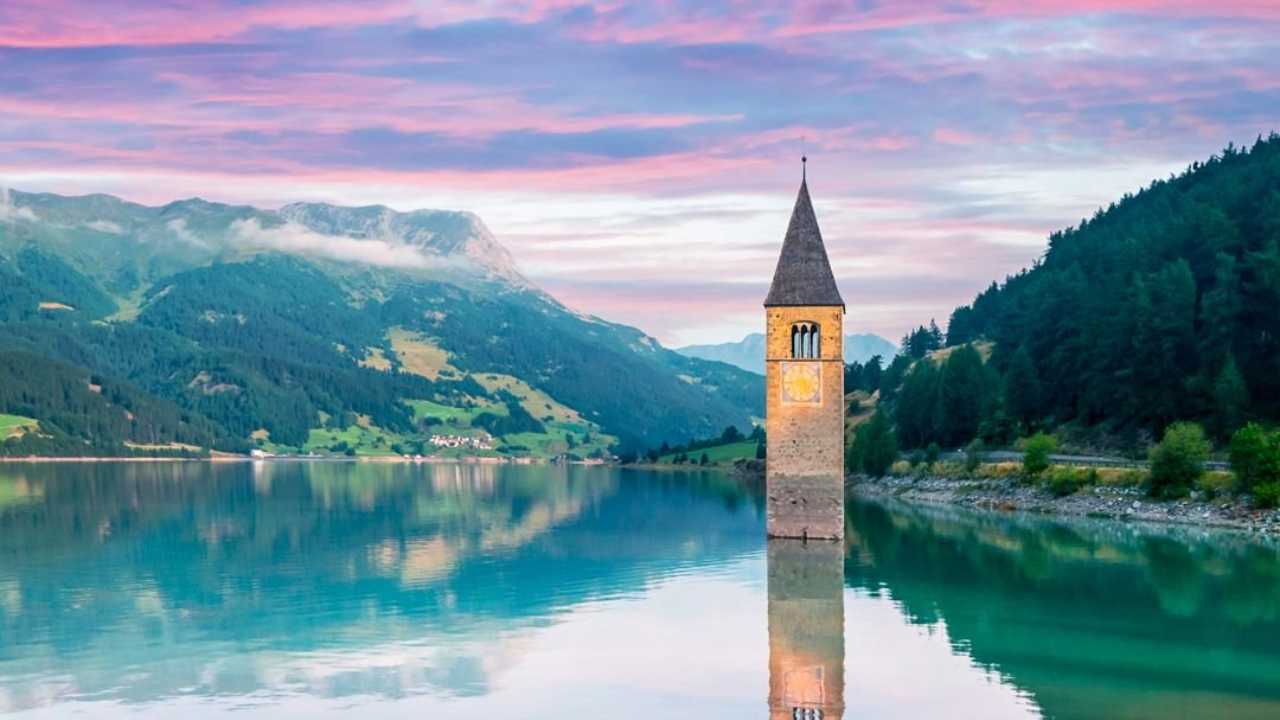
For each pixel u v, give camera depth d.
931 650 74.50
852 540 129.62
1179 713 60.28
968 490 188.88
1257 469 139.62
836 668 69.75
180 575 108.81
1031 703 62.19
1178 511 147.50
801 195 123.81
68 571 111.75
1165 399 184.25
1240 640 76.94
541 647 76.06
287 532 151.00
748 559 116.44
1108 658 72.19
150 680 68.62
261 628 82.81
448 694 65.25
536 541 137.25
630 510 188.00
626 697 64.31
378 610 89.62
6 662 73.00
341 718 61.03
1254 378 177.50
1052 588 96.56
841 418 121.44
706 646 76.00
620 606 90.25
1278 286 175.50
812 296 121.19
